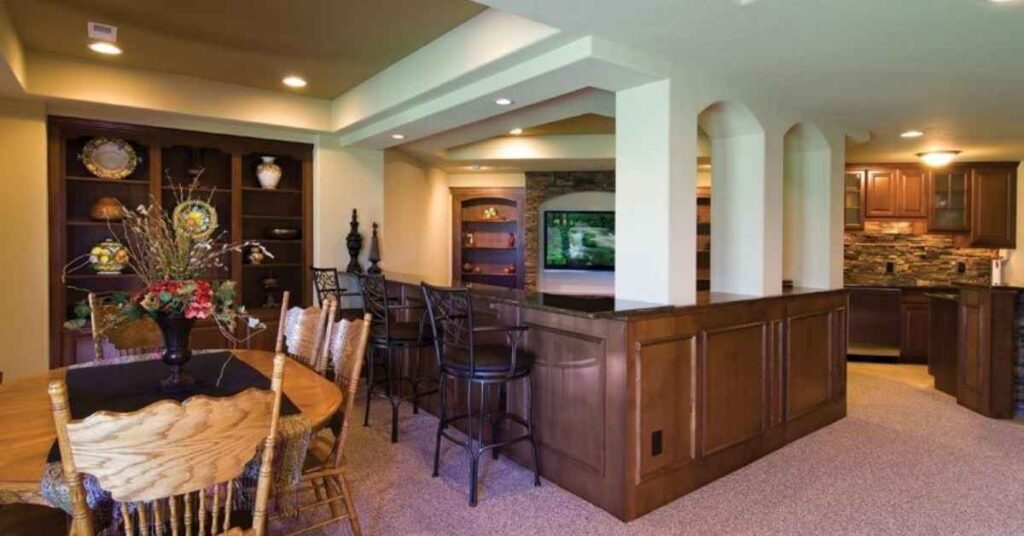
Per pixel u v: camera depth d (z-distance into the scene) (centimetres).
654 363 281
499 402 347
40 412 197
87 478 149
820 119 439
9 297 402
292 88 471
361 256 559
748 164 385
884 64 313
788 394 372
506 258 856
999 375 426
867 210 682
